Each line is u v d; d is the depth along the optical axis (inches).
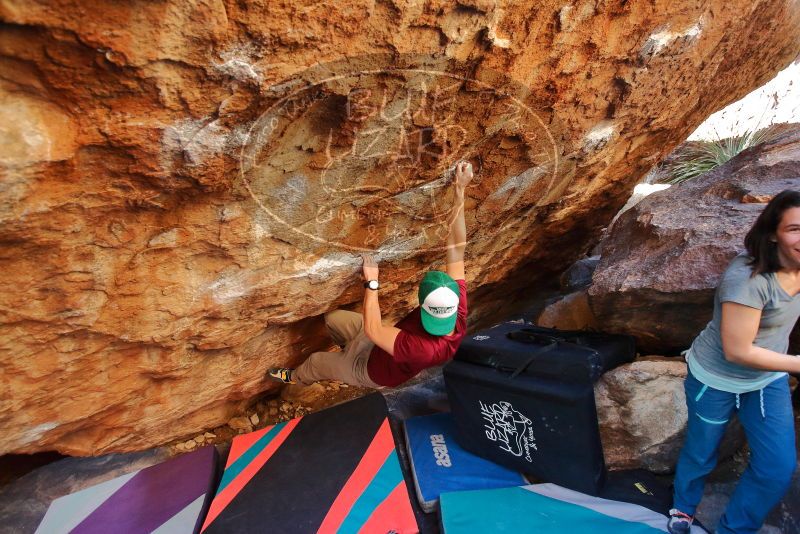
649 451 81.5
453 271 78.7
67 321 55.1
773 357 52.7
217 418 95.7
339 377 87.0
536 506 75.7
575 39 52.9
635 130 83.4
